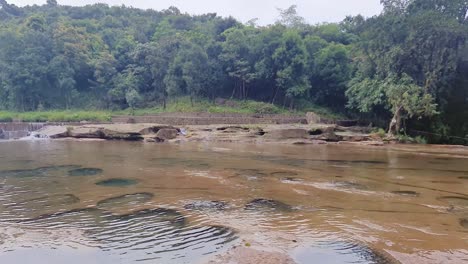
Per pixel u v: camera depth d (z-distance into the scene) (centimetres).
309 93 5041
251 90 5491
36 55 4978
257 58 5016
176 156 1962
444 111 3400
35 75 4925
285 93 5025
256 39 4994
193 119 4066
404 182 1250
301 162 1753
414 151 2417
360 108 3884
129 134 3109
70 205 890
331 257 552
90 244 614
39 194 1016
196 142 2970
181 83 5206
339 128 3562
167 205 888
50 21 6806
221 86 5362
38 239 638
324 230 691
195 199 957
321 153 2198
